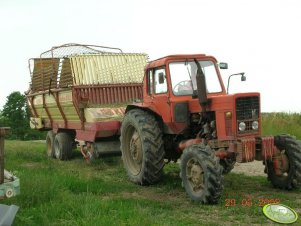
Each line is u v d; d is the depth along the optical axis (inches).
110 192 316.8
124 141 367.9
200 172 277.1
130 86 484.7
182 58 337.7
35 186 264.8
